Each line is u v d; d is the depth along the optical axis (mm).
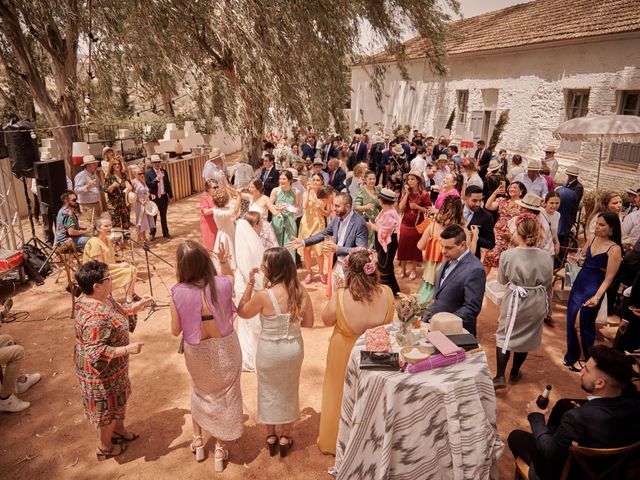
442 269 3967
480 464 2863
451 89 17688
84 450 3830
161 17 7957
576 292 4887
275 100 8703
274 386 3496
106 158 9344
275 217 7059
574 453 2594
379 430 2920
